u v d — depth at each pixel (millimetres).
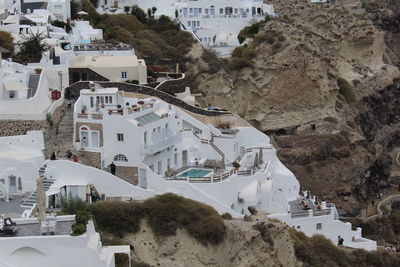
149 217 74688
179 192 83812
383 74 172375
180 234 74062
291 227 86250
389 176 153125
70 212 71812
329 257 84500
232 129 104125
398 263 89562
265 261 74625
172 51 146250
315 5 177875
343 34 168125
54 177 81562
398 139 169500
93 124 87062
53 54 111438
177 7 170750
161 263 72562
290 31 151750
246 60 145625
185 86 123562
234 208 87500
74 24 146000
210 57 144625
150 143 87000
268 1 185375
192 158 96312
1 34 115188
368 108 160625
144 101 95438
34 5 144500
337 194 131250
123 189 81938
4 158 80000
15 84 91625
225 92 138000
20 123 87750
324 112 146750
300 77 145500
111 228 73375
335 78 149750
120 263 62812
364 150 143375
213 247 74312
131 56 117250
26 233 58031
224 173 87250
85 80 110688
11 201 77500
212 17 165875
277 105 143750
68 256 56812
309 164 133875
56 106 94000
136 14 164125
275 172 98938
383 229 114062
